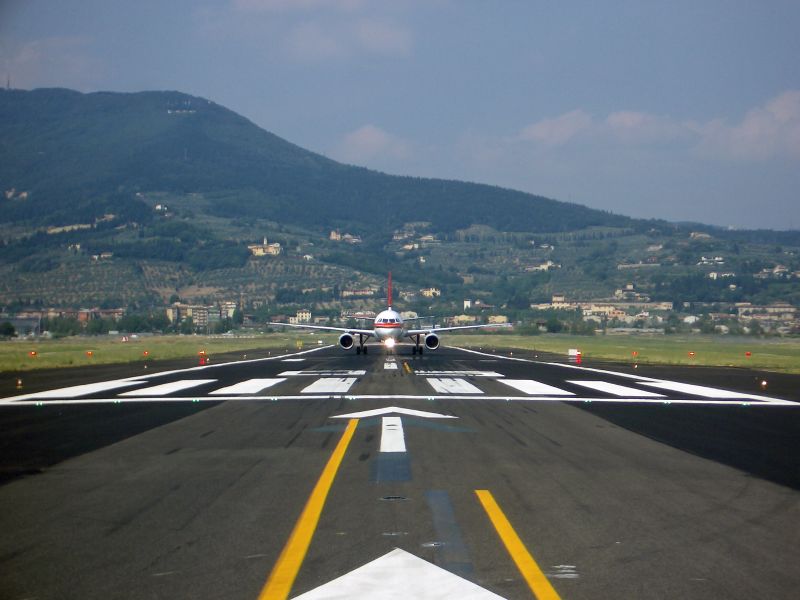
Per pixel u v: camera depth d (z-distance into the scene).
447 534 10.25
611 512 11.45
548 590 8.22
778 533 10.41
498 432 19.62
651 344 115.44
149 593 8.15
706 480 13.81
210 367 49.25
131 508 11.63
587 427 20.75
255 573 8.73
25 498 12.28
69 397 28.75
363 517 11.09
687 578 8.61
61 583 8.45
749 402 27.84
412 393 30.28
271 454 16.23
